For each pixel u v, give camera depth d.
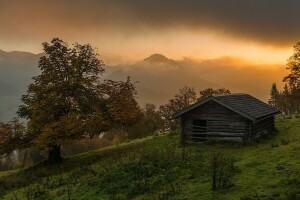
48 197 23.89
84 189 23.50
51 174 35.22
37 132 40.22
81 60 41.78
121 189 21.83
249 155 28.25
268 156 24.91
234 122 36.16
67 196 22.89
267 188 17.94
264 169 21.47
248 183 19.17
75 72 41.50
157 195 19.70
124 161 27.34
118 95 43.38
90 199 21.17
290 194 16.23
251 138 35.84
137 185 21.58
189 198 18.17
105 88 43.81
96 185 23.62
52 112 39.47
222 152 31.86
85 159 41.06
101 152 44.88
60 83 41.09
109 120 42.44
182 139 38.59
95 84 44.41
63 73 41.62
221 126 36.78
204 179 21.05
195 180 21.33
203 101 37.22
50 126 37.62
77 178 27.78
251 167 22.78
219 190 18.67
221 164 22.84
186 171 23.48
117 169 24.86
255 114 36.62
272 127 43.34
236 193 17.92
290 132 40.50
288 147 26.73
